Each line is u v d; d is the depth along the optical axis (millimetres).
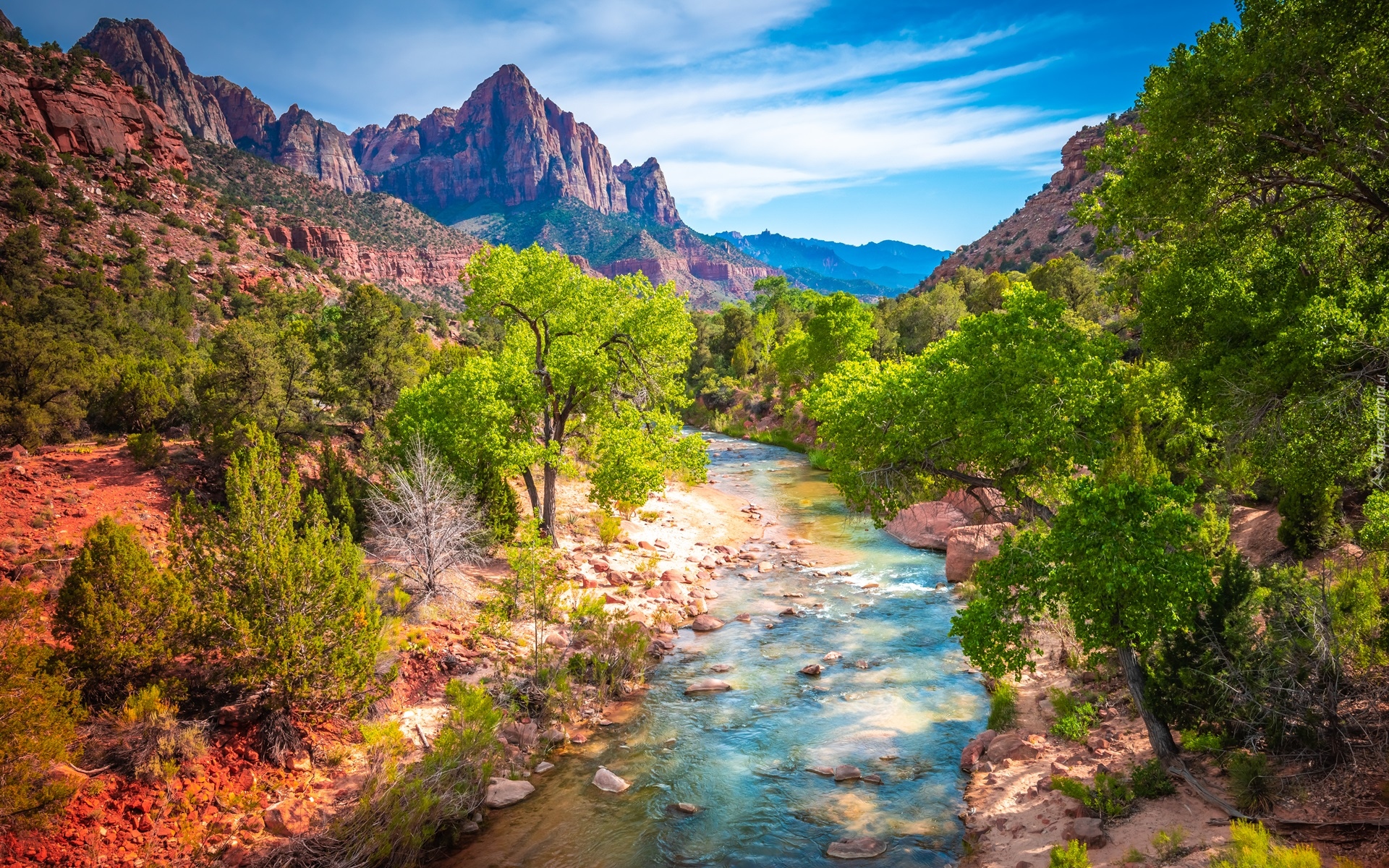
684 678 17969
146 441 21922
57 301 49031
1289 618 11305
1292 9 11656
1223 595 11648
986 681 16641
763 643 20156
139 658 11930
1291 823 8875
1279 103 11758
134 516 18719
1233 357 12805
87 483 20141
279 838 10719
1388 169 12922
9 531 16500
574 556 25609
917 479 15031
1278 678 10594
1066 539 11227
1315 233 14062
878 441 14812
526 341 27625
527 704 15500
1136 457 20031
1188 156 13539
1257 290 13695
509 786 12859
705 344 102500
